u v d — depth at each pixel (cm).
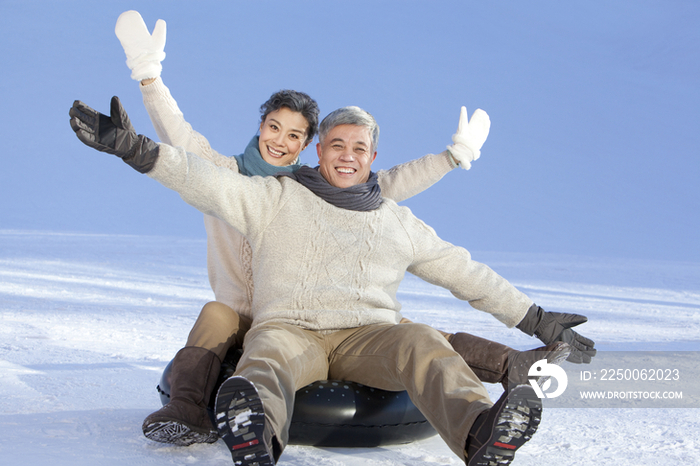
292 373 210
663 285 1752
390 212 266
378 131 278
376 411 232
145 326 578
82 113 204
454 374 202
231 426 168
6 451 201
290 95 307
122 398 295
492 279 277
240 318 272
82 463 193
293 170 304
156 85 291
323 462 209
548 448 236
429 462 215
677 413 304
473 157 340
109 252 1950
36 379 323
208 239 301
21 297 759
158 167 222
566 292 1413
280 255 247
